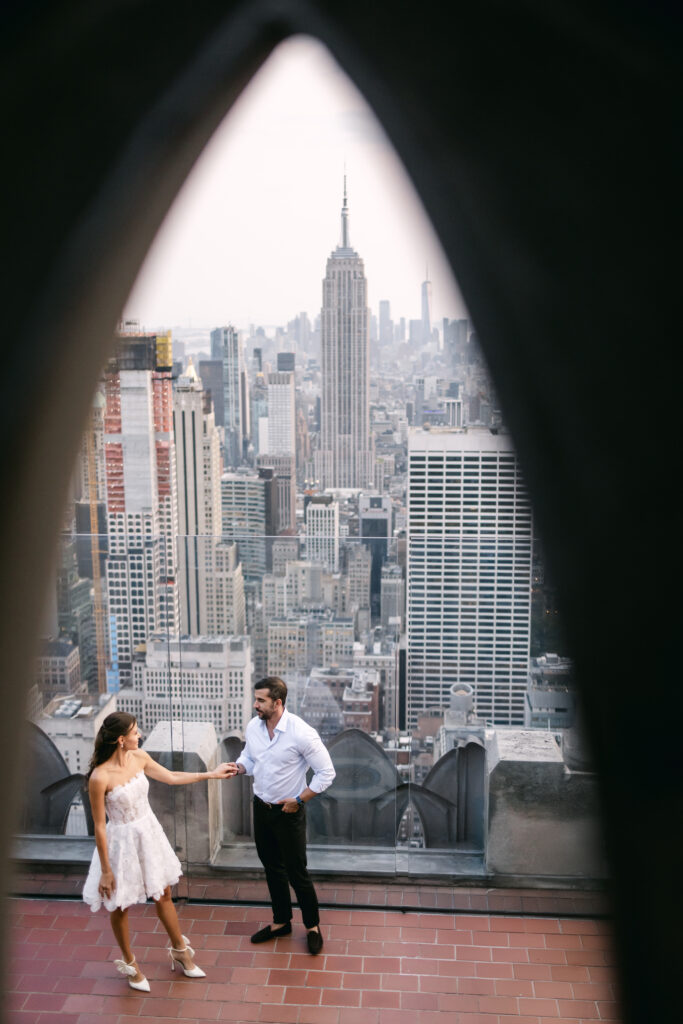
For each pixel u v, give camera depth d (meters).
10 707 4.25
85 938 4.04
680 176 2.51
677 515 2.40
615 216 2.81
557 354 3.44
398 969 3.81
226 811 4.52
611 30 2.75
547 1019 3.49
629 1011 2.50
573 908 4.23
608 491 2.72
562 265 3.60
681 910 2.34
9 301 4.34
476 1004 3.58
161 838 3.65
